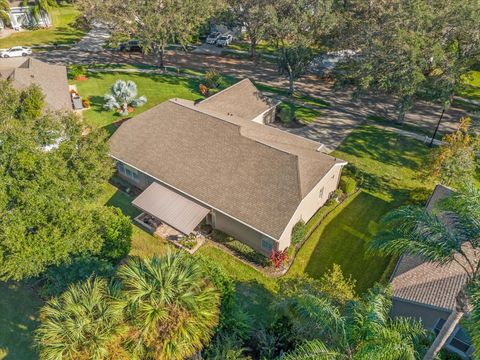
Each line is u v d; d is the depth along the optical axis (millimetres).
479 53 39656
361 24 43094
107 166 27703
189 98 52438
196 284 16797
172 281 16500
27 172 21812
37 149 22844
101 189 26109
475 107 51750
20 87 41625
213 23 73125
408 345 13992
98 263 22859
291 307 19078
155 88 55094
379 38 40375
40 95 30938
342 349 14789
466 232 14602
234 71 63031
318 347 14430
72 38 75438
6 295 24656
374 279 26984
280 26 46375
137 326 15602
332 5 46688
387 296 17484
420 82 38969
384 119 48688
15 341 22078
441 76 39750
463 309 13445
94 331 15336
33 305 24094
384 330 14109
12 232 19906
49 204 21344
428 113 50250
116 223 26266
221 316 19938
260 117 44656
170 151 33125
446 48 40812
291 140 35750
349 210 33156
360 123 47656
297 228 28516
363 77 41188
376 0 44094
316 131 45656
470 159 30641
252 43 65688
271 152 29859
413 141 43594
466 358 20562
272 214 27203
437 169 30969
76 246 22656
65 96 45531
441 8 39688
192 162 31797
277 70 63656
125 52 69312
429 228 15211
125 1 52406
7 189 21094
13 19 78125
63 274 22031
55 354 14820
